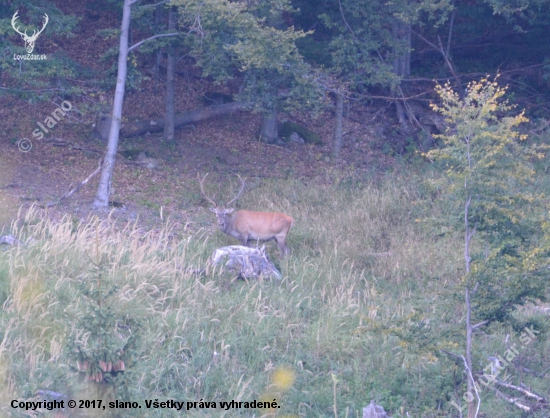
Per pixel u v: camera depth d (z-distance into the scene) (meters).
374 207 16.11
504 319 8.51
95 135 19.25
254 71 16.73
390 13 19.11
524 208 10.03
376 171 19.23
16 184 15.93
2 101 19.83
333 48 19.08
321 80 17.09
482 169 8.33
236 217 13.82
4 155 17.30
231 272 12.09
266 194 16.97
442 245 12.93
